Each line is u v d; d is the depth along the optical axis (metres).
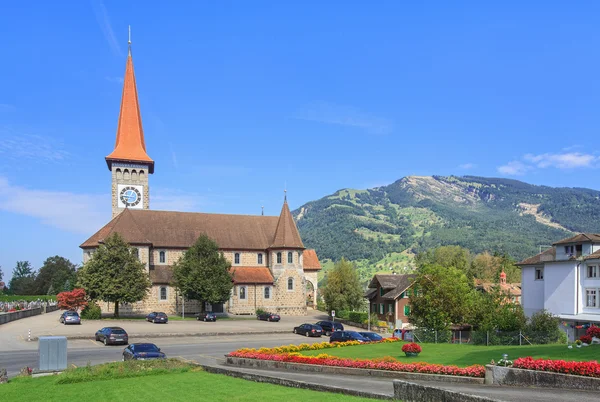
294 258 96.25
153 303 86.12
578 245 59.25
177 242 92.19
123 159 94.75
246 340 59.66
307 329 65.19
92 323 70.12
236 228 99.56
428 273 56.22
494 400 16.00
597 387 20.33
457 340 53.72
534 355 30.61
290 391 23.44
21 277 183.38
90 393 24.03
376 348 45.22
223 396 22.31
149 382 27.30
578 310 57.72
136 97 100.06
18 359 40.72
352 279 93.44
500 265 127.06
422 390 18.89
